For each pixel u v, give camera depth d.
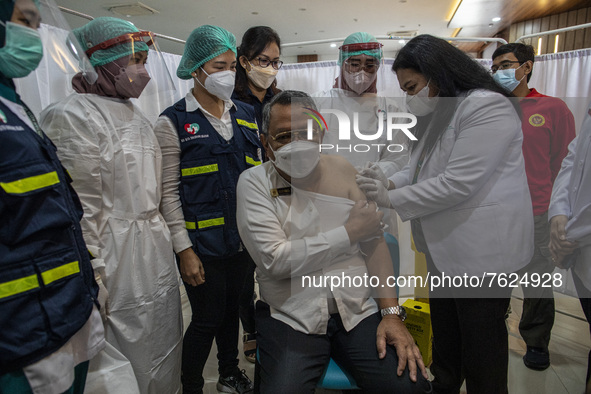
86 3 4.72
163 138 1.33
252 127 1.52
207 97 1.40
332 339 1.09
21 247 0.72
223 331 1.56
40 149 0.79
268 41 1.79
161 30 6.09
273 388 0.94
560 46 4.97
